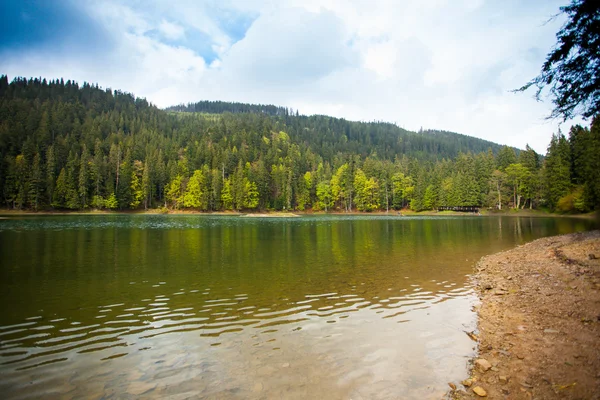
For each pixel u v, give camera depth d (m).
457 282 15.48
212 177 104.62
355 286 14.70
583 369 6.93
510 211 90.75
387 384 6.73
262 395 6.30
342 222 62.44
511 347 8.38
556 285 13.42
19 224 48.16
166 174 107.69
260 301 12.51
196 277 16.34
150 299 12.71
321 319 10.58
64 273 17.09
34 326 9.97
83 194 90.62
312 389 6.51
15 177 86.00
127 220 63.50
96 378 6.97
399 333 9.44
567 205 70.69
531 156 92.00
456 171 119.50
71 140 110.50
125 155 108.38
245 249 25.89
